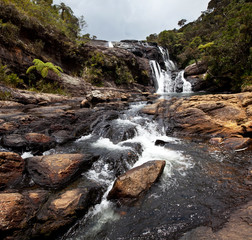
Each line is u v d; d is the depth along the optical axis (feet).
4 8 31.96
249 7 36.91
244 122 16.65
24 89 32.17
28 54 35.19
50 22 46.52
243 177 9.34
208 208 7.15
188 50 88.17
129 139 17.04
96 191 8.66
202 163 11.73
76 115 20.57
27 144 12.32
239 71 38.09
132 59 68.95
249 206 6.64
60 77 41.47
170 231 6.17
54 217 6.59
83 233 6.63
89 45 58.29
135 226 6.73
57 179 8.84
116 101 35.96
